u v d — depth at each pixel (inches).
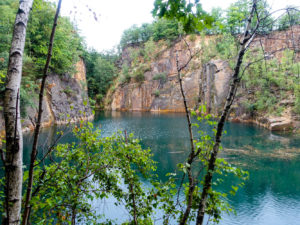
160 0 67.9
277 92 1127.6
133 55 2481.5
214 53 1766.7
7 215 62.8
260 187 404.5
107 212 270.1
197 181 106.3
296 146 698.8
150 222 155.1
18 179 64.8
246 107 1284.4
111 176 154.7
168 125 1198.9
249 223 296.0
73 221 131.5
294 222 298.5
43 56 1000.9
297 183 422.0
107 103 2410.2
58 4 66.3
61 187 123.0
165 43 2233.0
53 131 847.7
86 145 159.9
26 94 759.7
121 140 167.2
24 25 67.6
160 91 2112.5
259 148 677.3
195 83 1909.4
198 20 68.2
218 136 97.0
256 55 953.5
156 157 599.5
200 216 96.8
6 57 534.6
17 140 64.4
